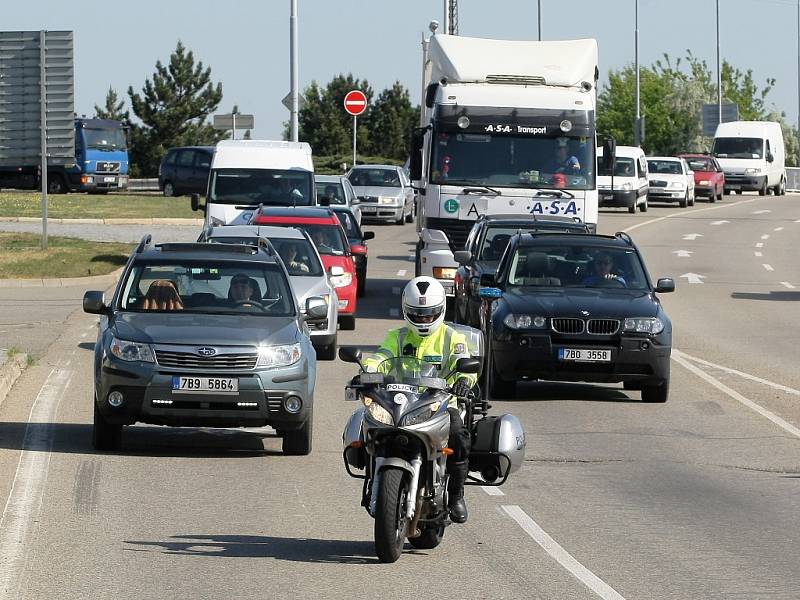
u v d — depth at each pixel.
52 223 138.50
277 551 27.61
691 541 29.25
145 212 150.62
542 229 68.19
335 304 60.84
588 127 77.19
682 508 32.91
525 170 77.00
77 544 27.78
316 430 43.41
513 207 76.81
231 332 38.47
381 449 26.33
